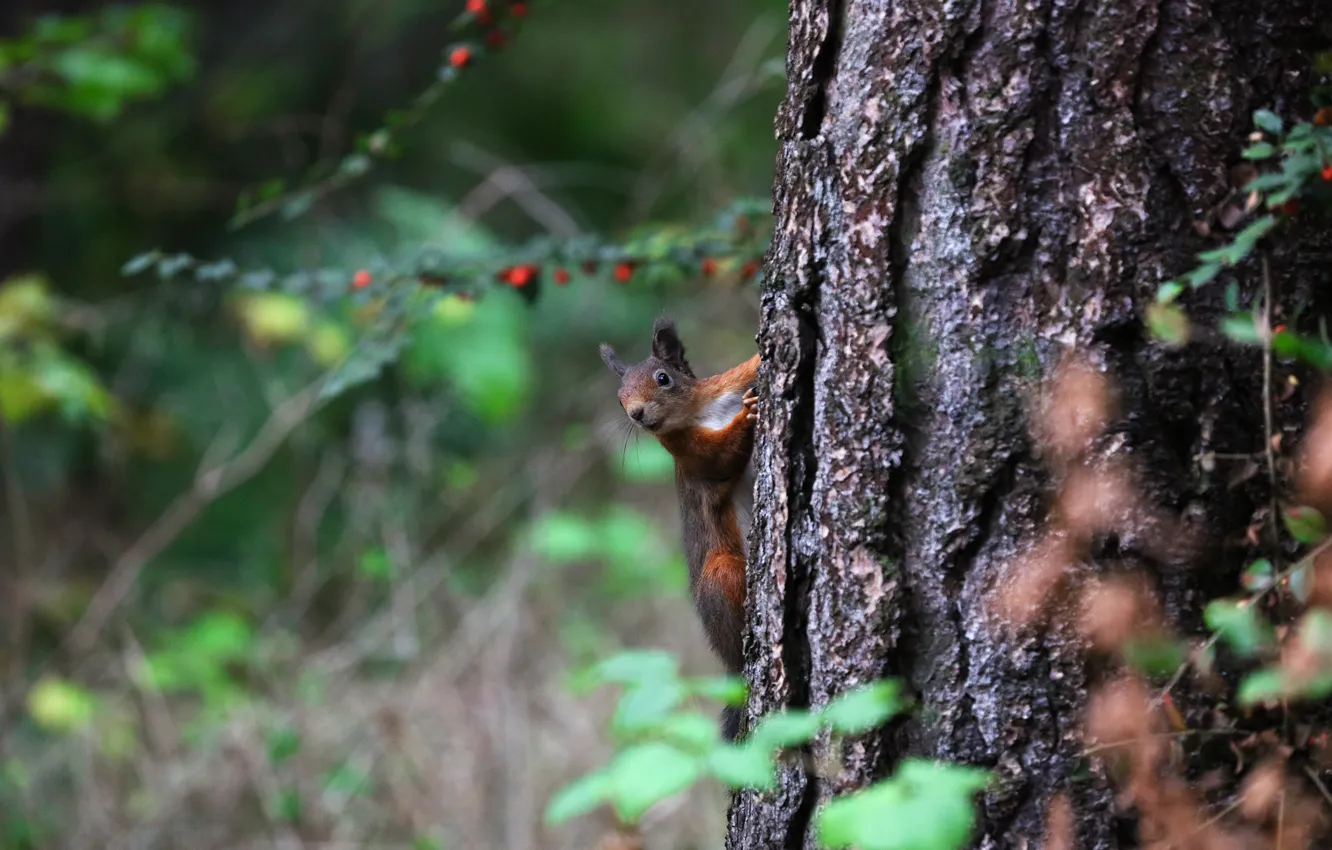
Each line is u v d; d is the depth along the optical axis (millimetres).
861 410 4879
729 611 7684
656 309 17703
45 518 16125
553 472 14703
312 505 15305
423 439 15148
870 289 4836
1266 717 4281
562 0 20188
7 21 18000
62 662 13508
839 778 4895
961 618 4656
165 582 15961
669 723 3430
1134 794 4352
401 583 12984
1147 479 4363
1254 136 4230
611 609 14523
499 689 11148
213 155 19297
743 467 8016
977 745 4609
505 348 15266
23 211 18000
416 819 10688
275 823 10961
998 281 4559
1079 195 4441
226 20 20062
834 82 5012
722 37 20000
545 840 10641
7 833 11445
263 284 7824
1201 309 4359
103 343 17125
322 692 12484
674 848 10453
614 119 19719
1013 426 4535
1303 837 4211
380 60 19438
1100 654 4426
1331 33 4430
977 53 4570
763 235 7852
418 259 7785
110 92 13922
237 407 16891
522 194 15094
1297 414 4309
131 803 11641
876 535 4855
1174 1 4363
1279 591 4250
